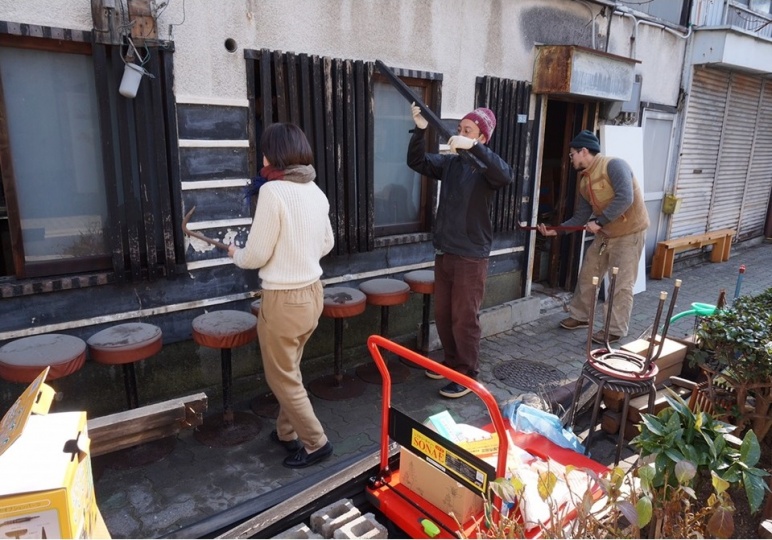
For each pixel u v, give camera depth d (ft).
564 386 13.17
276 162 8.39
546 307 19.20
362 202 13.15
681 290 23.04
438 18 13.96
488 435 7.45
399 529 6.77
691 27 23.17
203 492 9.02
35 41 8.86
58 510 3.77
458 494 6.31
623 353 9.29
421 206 15.33
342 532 5.63
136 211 10.09
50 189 9.62
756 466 9.33
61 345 8.68
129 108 9.80
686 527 5.60
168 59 9.85
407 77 13.62
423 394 12.69
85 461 4.43
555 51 16.08
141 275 10.23
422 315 15.34
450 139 10.44
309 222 8.46
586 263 16.84
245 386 12.17
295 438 10.11
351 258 13.53
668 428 6.54
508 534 5.51
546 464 7.30
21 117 9.14
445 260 12.03
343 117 12.44
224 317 10.52
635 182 15.37
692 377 12.22
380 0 12.71
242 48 10.81
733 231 29.27
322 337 13.35
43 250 9.71
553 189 21.61
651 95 22.48
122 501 8.76
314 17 11.71
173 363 11.10
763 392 9.29
